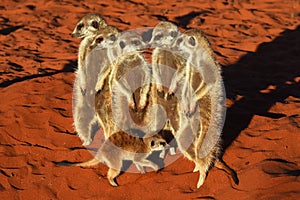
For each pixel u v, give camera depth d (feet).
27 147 8.14
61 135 8.30
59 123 8.51
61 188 7.65
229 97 8.82
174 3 13.91
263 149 7.79
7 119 8.59
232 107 8.55
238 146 7.88
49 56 10.50
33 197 7.61
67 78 9.46
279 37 10.87
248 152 7.78
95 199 7.52
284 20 11.93
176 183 7.57
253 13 12.43
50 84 9.32
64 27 12.01
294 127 7.97
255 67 9.80
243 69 9.73
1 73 9.87
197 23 11.86
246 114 8.36
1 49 10.84
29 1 14.78
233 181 7.46
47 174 7.80
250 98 8.82
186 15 12.67
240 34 11.07
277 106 8.57
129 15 12.76
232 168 7.64
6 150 8.13
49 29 12.01
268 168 7.48
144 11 13.23
